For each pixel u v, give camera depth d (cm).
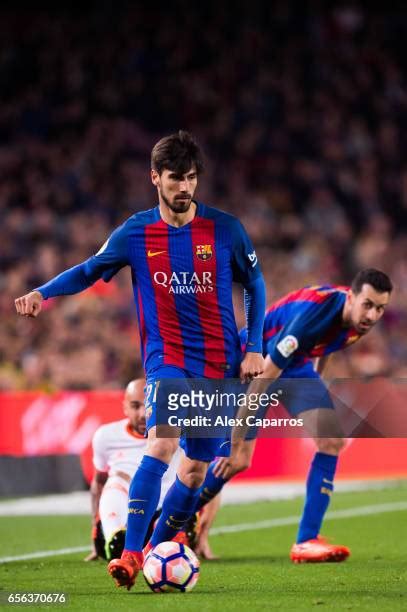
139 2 8131
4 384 4981
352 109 7919
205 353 1927
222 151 7400
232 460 2309
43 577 2116
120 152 7112
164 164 1855
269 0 8294
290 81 7894
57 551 2631
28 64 7650
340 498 3953
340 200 7319
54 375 5066
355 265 6706
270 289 6138
